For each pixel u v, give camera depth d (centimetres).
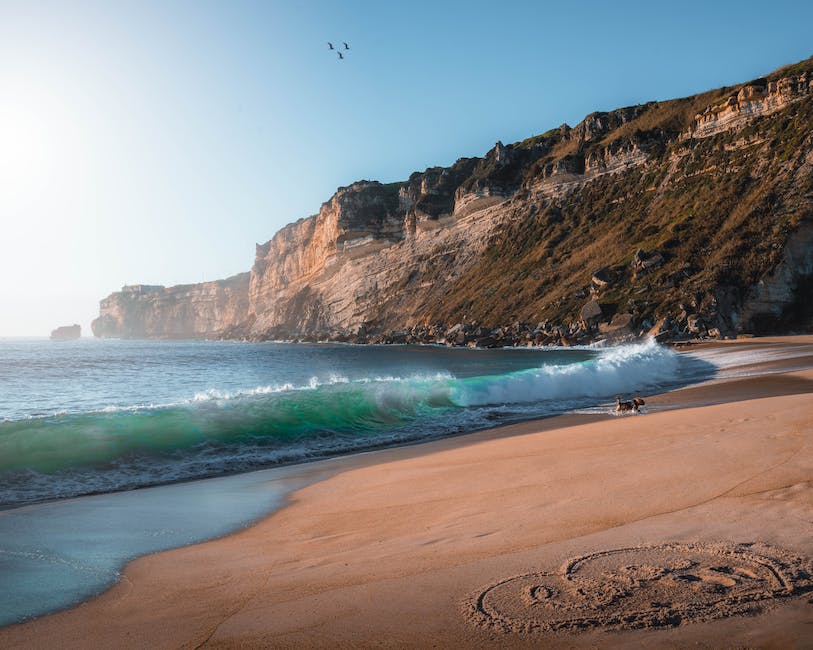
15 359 8306
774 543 457
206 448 1417
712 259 7862
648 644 320
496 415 2003
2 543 699
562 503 668
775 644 308
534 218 12700
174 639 400
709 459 811
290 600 452
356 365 5984
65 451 1281
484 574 456
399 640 357
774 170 8381
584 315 8244
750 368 3194
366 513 765
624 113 13112
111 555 644
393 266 15200
